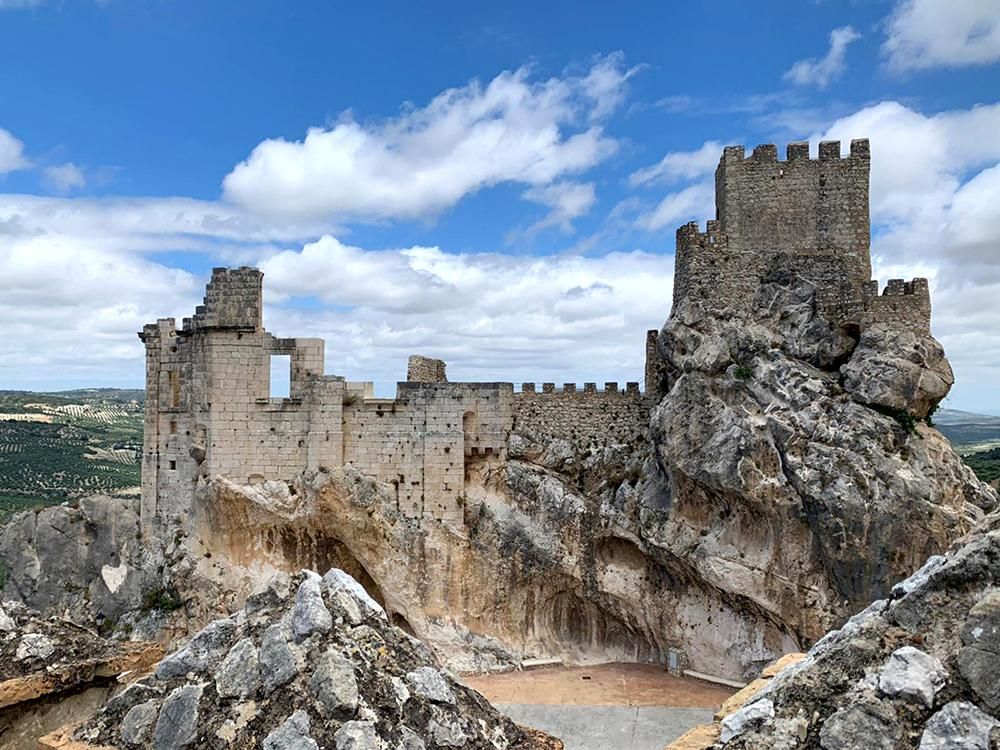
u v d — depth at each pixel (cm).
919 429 3447
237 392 3991
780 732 1120
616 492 4019
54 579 4109
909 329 3606
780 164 3909
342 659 1348
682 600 3834
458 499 4103
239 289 3978
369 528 3978
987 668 1038
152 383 4122
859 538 3186
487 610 4038
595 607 4053
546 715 3266
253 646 1420
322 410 4019
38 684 1691
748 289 3900
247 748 1255
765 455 3419
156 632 3838
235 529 4009
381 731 1260
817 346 3762
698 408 3634
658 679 3719
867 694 1097
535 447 4191
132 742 1342
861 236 3850
